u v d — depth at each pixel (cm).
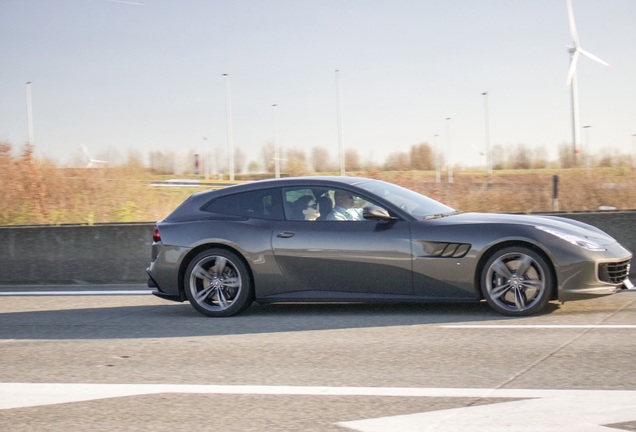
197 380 515
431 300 726
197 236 785
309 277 754
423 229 725
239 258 773
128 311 853
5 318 834
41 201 1886
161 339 673
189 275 787
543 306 701
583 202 1841
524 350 568
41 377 540
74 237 1169
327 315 759
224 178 6316
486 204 1866
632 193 1823
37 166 1894
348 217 752
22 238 1188
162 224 810
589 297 695
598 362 522
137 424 419
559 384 469
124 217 1959
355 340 631
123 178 2000
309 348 606
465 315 724
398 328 675
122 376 535
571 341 593
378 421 409
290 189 783
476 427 393
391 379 498
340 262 741
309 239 751
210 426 411
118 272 1148
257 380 509
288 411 434
